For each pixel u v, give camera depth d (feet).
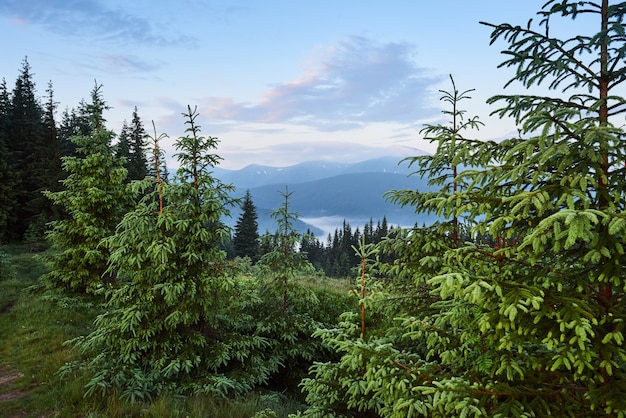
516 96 11.63
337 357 35.50
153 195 29.68
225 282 29.19
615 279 9.94
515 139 12.00
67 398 25.79
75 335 40.14
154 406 23.35
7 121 141.79
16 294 56.54
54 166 123.65
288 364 34.19
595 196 10.81
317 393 19.79
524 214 9.92
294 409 27.32
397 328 20.75
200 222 28.89
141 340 27.48
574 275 11.07
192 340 28.12
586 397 10.29
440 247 19.98
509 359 11.59
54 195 52.95
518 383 12.07
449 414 11.35
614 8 10.82
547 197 9.82
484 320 10.52
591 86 11.51
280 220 36.78
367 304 20.65
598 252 9.67
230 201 30.35
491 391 11.04
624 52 10.33
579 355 9.43
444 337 14.85
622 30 9.61
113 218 54.44
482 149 12.41
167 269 27.32
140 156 151.02
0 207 110.83
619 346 10.24
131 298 28.81
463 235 20.62
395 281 23.08
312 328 34.91
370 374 15.03
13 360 34.14
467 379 12.81
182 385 26.32
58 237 53.01
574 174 9.89
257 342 31.24
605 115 11.41
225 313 33.04
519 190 11.37
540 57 11.77
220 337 31.42
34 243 109.40
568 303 9.98
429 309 20.47
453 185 19.26
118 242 28.66
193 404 24.26
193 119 29.09
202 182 29.14
